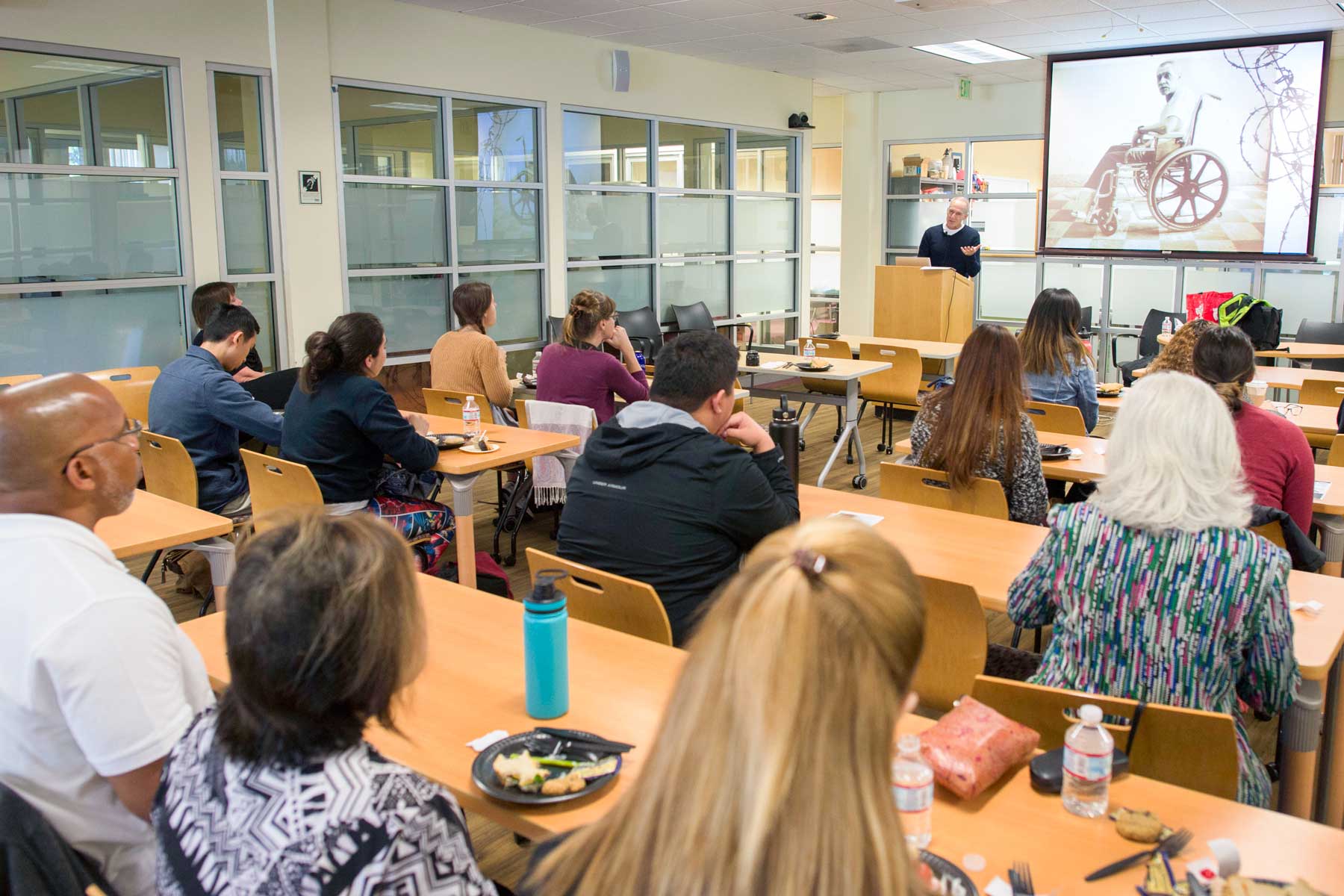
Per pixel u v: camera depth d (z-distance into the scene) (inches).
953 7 281.4
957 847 51.3
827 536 28.8
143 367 224.4
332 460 136.7
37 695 51.4
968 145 438.6
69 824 53.6
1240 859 49.4
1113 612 67.2
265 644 37.5
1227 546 64.3
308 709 37.8
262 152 249.3
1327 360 287.4
